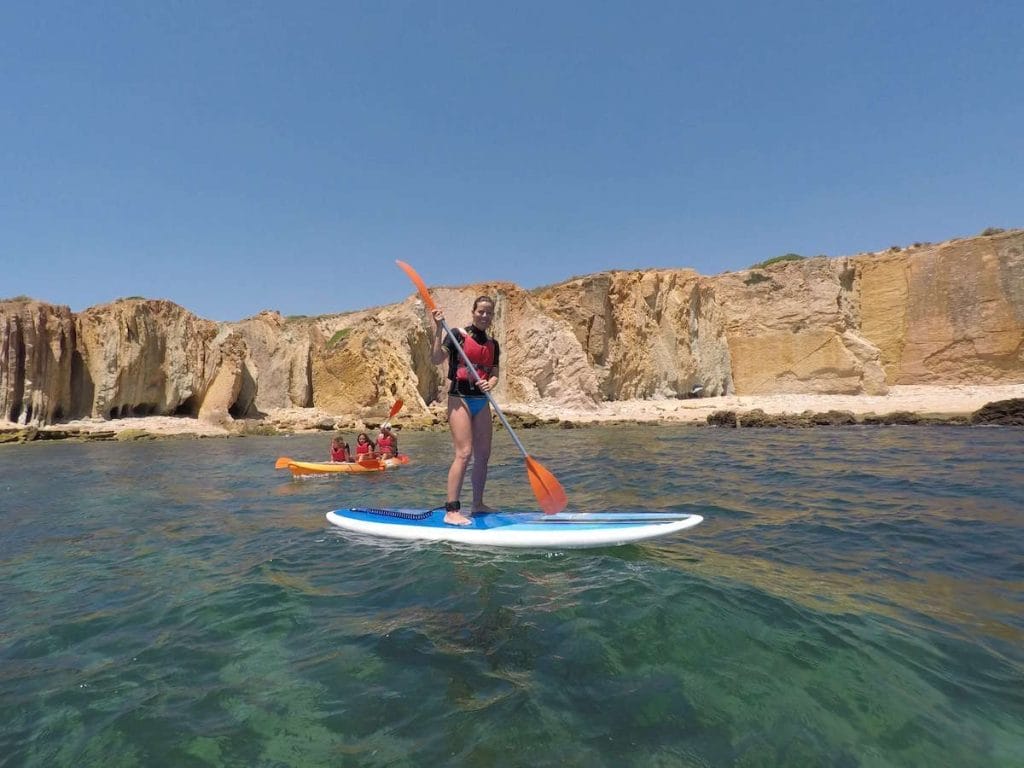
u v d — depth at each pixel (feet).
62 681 9.02
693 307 122.01
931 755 6.75
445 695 8.08
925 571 13.66
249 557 15.98
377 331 107.24
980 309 105.70
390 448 43.06
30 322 82.48
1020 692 8.13
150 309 92.99
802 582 12.75
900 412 80.79
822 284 117.19
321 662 9.24
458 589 12.18
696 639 9.48
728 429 76.43
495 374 17.95
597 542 15.43
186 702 8.23
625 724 7.27
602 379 113.09
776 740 6.95
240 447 62.95
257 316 116.98
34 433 73.77
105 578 14.60
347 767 6.67
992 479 27.71
